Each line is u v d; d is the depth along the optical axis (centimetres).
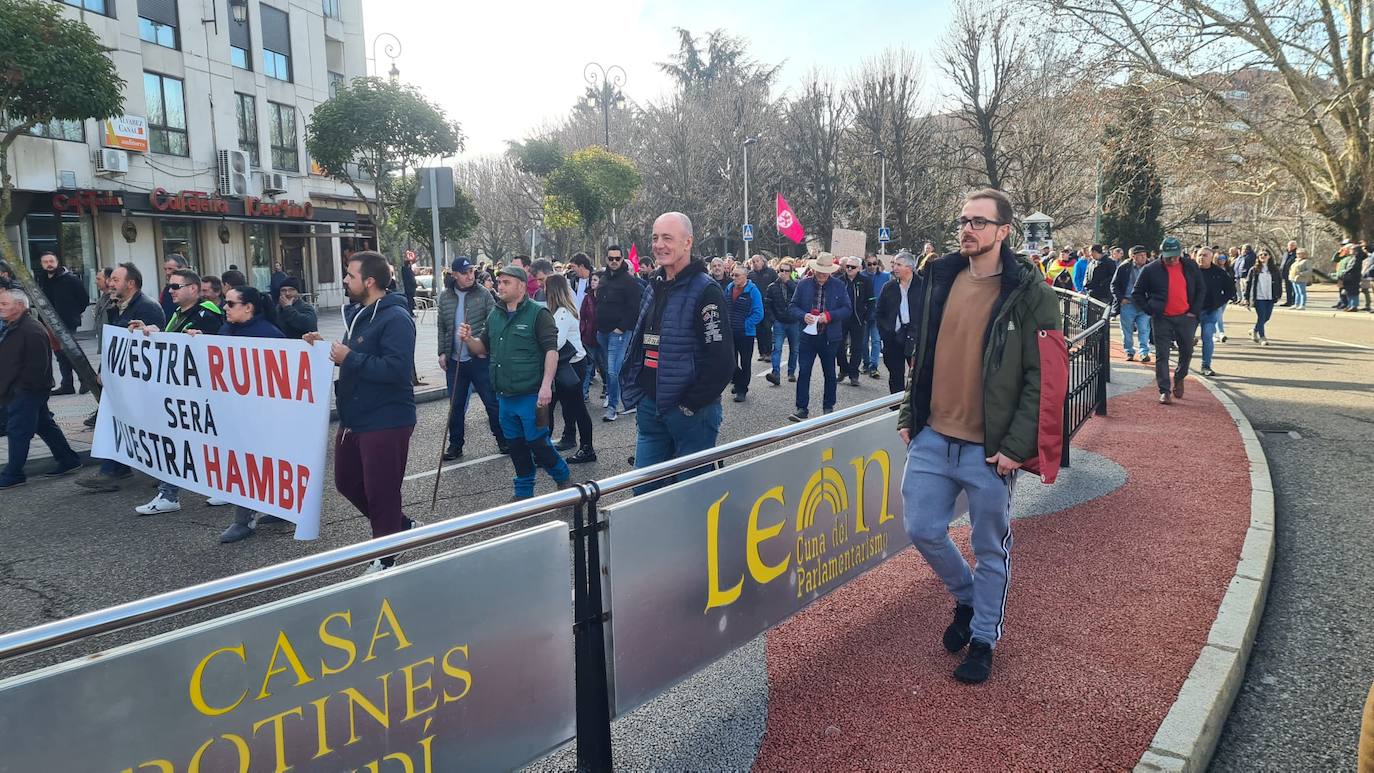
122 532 565
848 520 381
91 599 452
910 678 328
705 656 291
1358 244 2505
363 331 457
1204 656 338
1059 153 4138
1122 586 414
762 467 316
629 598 256
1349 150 2592
